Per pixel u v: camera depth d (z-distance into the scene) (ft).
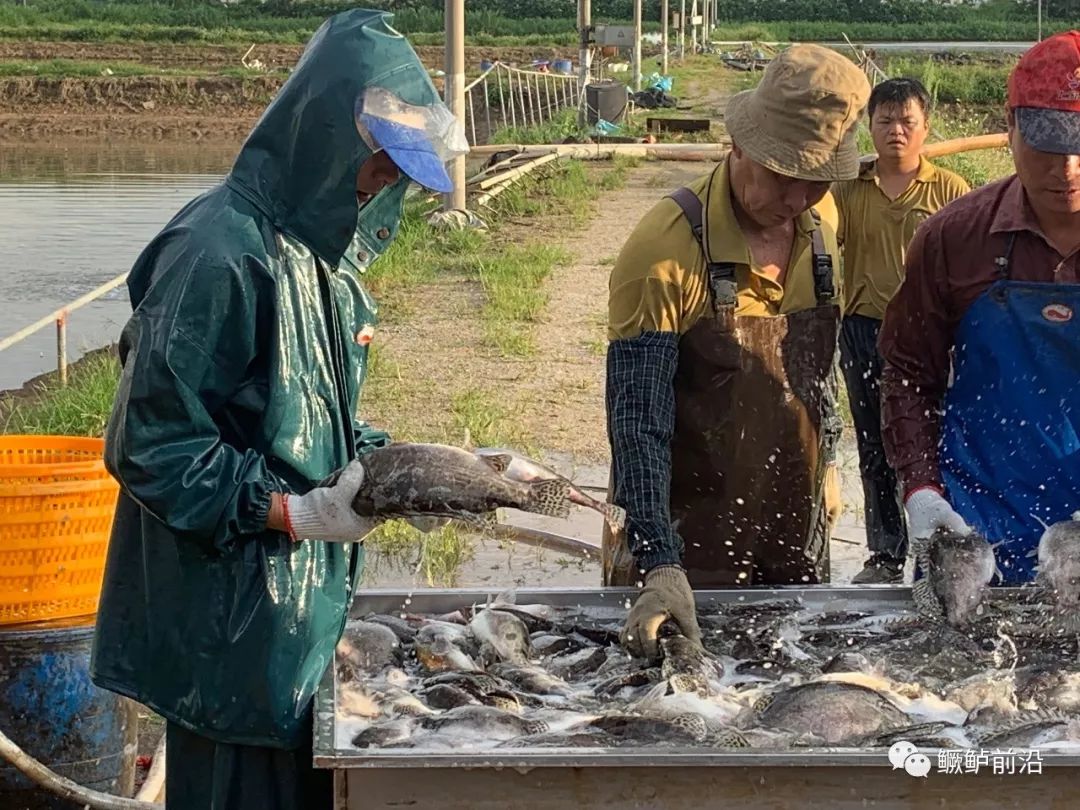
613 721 11.18
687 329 14.19
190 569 11.10
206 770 11.66
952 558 13.34
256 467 10.86
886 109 21.98
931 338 14.67
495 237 60.95
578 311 45.16
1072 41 12.94
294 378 11.12
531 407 33.27
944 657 12.92
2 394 38.14
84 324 49.39
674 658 12.33
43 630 15.49
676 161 91.81
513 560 24.50
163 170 114.32
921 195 22.04
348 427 11.80
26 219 77.20
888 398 14.94
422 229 59.16
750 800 10.24
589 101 106.83
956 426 14.75
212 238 10.74
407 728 11.21
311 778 11.57
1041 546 13.47
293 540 10.95
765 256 14.30
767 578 15.31
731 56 208.54
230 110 175.63
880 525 22.18
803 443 14.65
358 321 11.91
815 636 13.58
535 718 11.53
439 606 14.43
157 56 217.97
